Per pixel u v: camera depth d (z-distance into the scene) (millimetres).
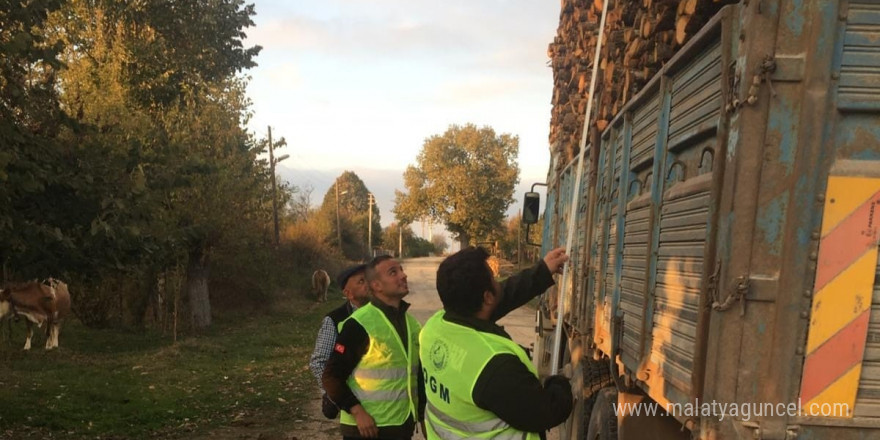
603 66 4949
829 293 1786
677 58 2539
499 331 2246
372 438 3395
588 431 4066
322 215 49719
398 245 90938
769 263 1817
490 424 2104
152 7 14477
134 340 14852
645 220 3008
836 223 1780
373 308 3482
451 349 2195
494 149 60969
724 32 1968
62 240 5766
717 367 1854
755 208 1817
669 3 2920
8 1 5445
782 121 1795
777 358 1801
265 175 18875
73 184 5953
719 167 1965
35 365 10844
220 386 9461
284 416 7664
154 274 15297
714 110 2156
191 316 17375
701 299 2008
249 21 16375
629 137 3611
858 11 1765
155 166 7375
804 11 1779
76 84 13078
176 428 7086
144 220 6723
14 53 5289
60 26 13289
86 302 16188
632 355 3053
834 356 1789
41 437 6430
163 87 14758
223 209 15781
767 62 1775
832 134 1781
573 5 7438
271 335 16172
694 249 2230
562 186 7410
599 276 4207
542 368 7402
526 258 45500
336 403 3383
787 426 1804
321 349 3938
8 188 5301
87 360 11617
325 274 27547
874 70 1764
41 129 6309
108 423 7090
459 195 59438
